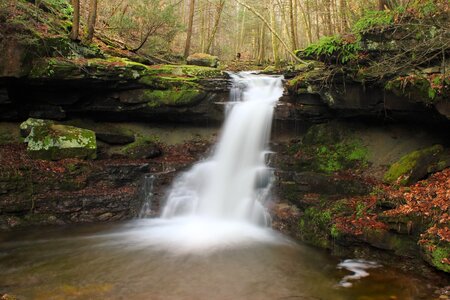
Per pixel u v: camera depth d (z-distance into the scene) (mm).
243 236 9688
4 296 6039
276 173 10945
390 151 10617
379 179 9789
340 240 8320
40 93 12602
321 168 11086
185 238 9547
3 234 9773
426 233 7129
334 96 10867
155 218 11461
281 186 10680
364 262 7801
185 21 35531
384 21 9164
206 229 10281
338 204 9109
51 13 14125
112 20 18094
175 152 14078
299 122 12961
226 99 14391
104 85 12742
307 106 11984
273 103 13438
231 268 7641
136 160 12945
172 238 9547
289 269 7598
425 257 6930
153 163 12625
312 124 12766
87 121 13758
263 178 11227
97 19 19422
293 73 13961
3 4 11391
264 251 8617
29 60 11438
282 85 14516
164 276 7223
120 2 19484
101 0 20672
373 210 8430
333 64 10477
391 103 9719
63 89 12680
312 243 8945
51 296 6305
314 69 12039
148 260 8023
